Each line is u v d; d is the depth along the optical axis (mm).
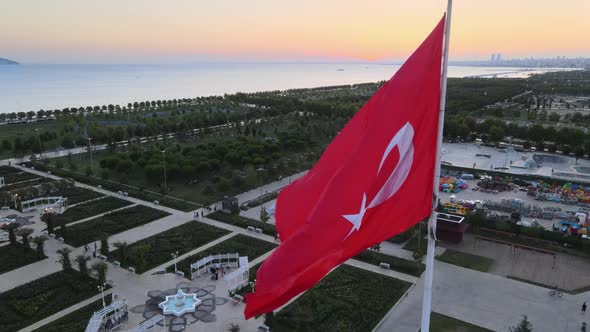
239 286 49844
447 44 15203
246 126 140875
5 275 52656
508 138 136875
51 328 42250
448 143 134625
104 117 168625
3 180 87438
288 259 15242
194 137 138000
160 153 98938
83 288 49531
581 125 152375
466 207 72938
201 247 60812
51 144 129375
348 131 18250
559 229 66375
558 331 42188
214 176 95125
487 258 57562
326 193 16031
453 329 42469
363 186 16047
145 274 53375
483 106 194375
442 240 62688
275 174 95688
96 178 93312
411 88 16172
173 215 73000
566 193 82875
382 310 45750
